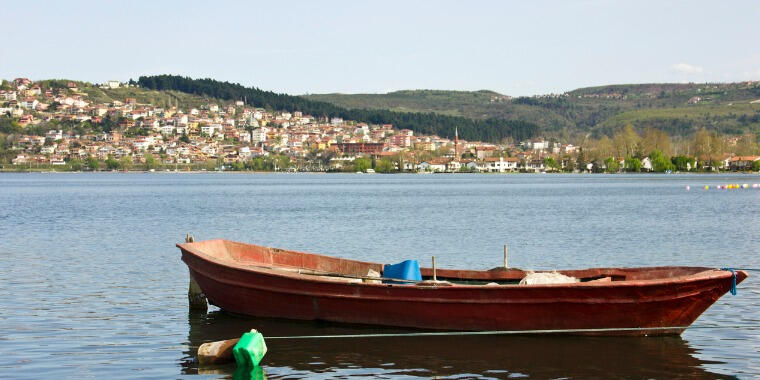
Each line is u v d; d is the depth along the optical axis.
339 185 192.75
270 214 81.62
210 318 26.67
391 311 24.03
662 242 50.62
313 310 25.19
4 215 79.12
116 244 49.66
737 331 24.19
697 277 21.48
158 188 169.00
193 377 20.23
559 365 20.91
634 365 20.88
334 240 53.66
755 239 51.75
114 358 21.84
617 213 79.56
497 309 22.83
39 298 30.08
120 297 30.30
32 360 21.61
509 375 20.20
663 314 22.14
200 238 54.66
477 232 59.00
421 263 41.41
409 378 20.05
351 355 21.97
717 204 94.69
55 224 67.19
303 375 20.34
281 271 26.33
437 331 23.67
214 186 184.50
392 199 115.44
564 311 22.39
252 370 20.78
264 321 26.06
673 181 198.12
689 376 20.00
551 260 42.28
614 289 21.72
